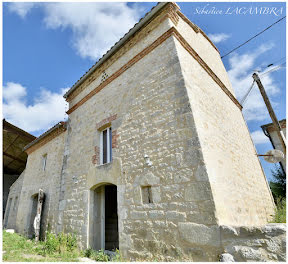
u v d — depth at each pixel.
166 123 4.11
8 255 4.22
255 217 4.93
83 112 7.08
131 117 4.96
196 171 3.35
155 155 4.08
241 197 4.55
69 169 6.79
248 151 6.96
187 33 5.99
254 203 5.36
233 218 3.55
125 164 4.66
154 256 3.45
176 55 4.41
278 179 9.84
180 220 3.29
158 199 3.73
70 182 6.47
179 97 4.06
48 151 9.10
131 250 3.88
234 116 6.98
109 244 6.24
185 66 4.53
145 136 4.43
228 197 3.76
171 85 4.30
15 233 8.84
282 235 2.33
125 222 4.20
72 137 7.32
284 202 4.97
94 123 6.25
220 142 4.73
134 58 5.46
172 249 3.25
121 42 5.97
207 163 3.38
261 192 6.45
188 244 3.09
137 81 5.18
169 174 3.71
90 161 5.86
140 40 5.60
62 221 6.16
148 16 5.22
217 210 2.99
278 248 2.30
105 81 6.28
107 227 6.55
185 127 3.76
